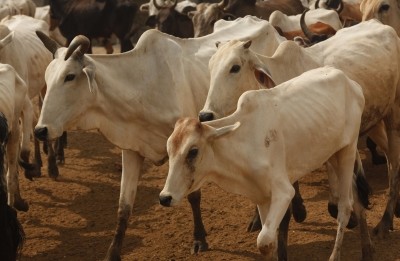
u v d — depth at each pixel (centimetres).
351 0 1844
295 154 816
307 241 995
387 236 1002
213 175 786
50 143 1302
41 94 1462
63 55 930
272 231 773
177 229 1073
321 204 1132
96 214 1155
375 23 1116
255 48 1091
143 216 1130
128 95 947
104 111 944
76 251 1015
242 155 783
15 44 1270
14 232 780
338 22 1583
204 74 1005
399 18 1447
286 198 789
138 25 2261
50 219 1137
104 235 1070
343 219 877
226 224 1073
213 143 770
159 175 1327
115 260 948
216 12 1723
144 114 957
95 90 926
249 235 1029
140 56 964
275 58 976
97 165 1402
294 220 1069
